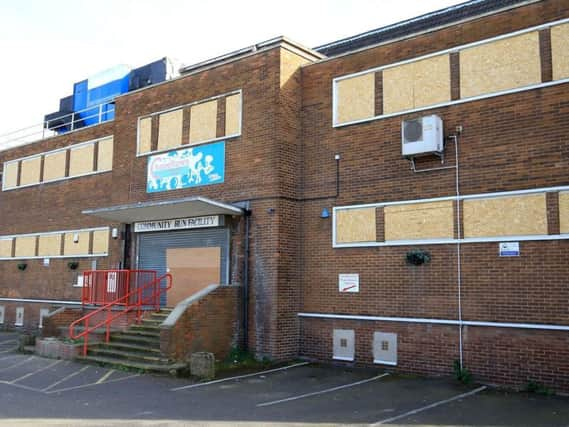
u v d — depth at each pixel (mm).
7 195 26188
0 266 25875
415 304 13617
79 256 22125
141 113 19438
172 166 18156
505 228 12531
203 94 17625
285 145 15773
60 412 9938
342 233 15109
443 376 13016
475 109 13258
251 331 15438
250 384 12461
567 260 11695
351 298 14719
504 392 11672
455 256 13141
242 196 16188
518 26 12844
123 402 10750
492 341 12438
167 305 17672
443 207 13453
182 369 13469
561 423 9219
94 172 22156
